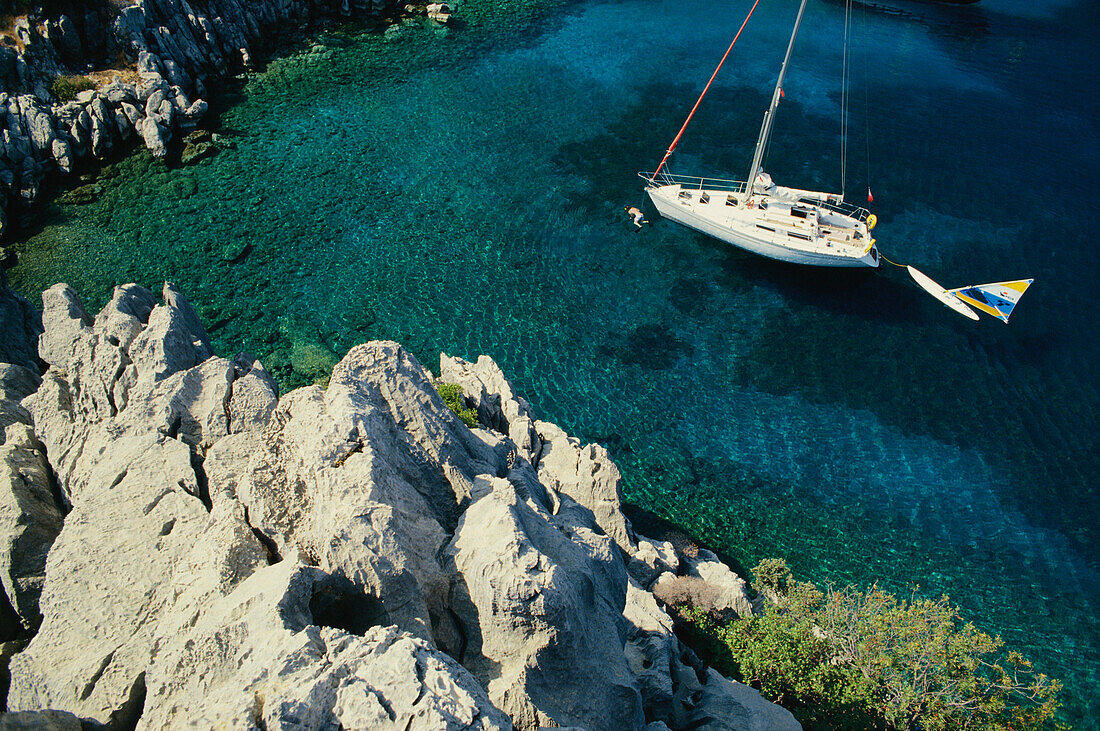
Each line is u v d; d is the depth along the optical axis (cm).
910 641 2656
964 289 5353
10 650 2162
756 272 5594
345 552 1736
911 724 2498
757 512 4072
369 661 1387
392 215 5966
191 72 7125
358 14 8550
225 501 2102
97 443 2547
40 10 6425
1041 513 4103
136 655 1855
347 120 6969
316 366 4697
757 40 8381
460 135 6850
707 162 6544
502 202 6138
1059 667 3434
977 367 4900
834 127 7019
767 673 2592
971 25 8838
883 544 3947
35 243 5478
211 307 5078
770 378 4822
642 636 2394
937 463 4344
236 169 6312
